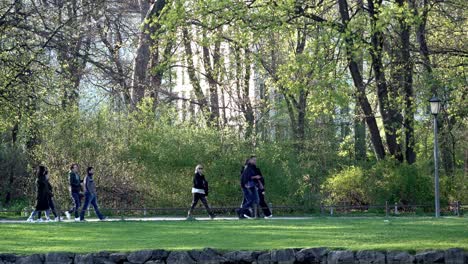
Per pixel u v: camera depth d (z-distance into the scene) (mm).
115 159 66750
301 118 78062
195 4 60031
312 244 36688
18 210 66250
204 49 85375
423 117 72500
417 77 63750
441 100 63969
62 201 65188
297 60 57812
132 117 69625
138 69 79062
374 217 55281
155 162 66938
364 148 79625
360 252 34438
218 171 66375
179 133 68438
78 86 77812
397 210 63406
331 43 58250
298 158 68250
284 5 58250
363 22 58875
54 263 36000
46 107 67625
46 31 68938
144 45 78875
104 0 79750
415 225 43719
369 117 67000
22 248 38031
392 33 65312
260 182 55750
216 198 65938
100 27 80938
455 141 75125
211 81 86812
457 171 68750
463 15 67000
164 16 60031
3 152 74625
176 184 66125
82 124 68188
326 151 70438
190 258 35625
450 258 33719
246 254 35375
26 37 65875
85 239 41281
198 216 62312
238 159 66750
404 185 64312
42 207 55688
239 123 80688
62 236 42812
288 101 80125
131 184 66125
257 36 58906
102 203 65312
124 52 97312
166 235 42094
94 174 65750
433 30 67188
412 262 33781
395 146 67938
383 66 62438
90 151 66562
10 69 64375
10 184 74500
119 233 43719
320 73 57344
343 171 66312
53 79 67062
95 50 80125
